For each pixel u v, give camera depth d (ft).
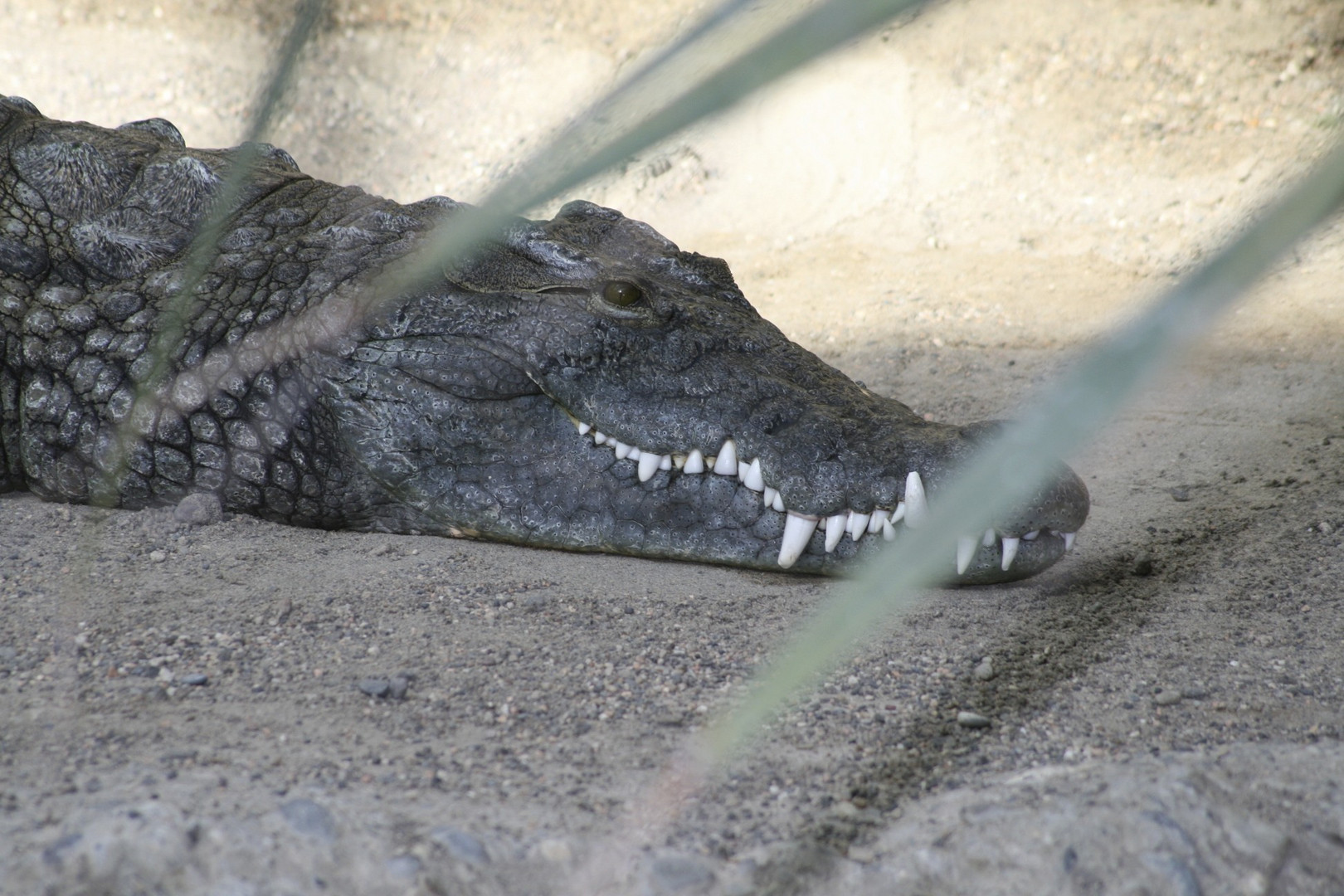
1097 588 37.04
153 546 38.37
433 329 40.22
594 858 20.95
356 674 28.91
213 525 41.39
